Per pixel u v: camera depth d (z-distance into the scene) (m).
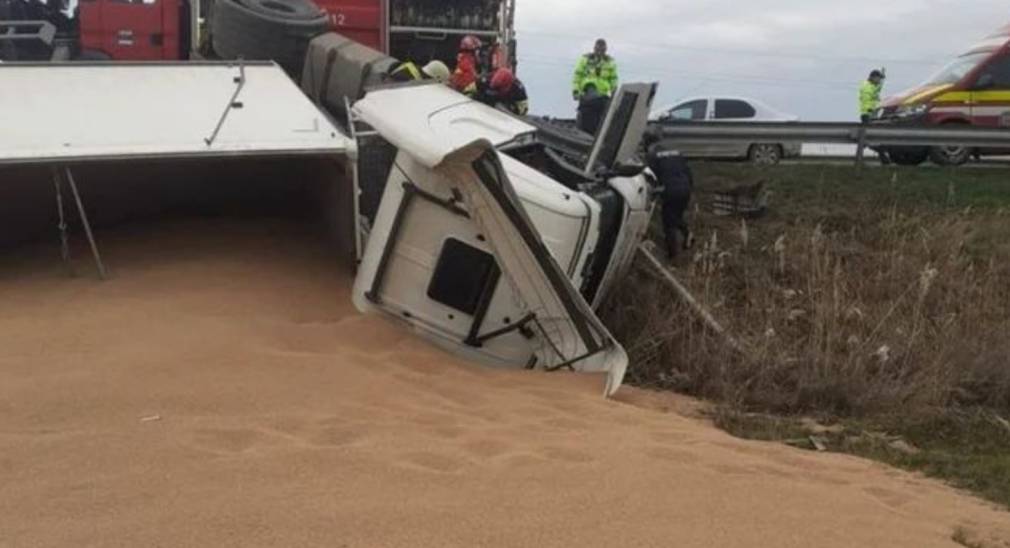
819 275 11.85
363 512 4.23
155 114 8.37
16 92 8.41
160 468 4.73
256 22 12.00
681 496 4.76
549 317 7.69
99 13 13.68
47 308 7.48
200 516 4.12
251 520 4.09
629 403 7.94
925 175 15.02
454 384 6.88
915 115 18.11
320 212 9.51
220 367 6.40
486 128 8.79
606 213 8.86
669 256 12.42
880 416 8.87
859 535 4.45
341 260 8.84
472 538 4.02
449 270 7.78
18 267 8.59
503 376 7.34
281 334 7.21
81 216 8.27
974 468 7.20
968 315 11.16
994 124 17.78
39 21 13.53
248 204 10.08
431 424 5.81
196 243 9.14
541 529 4.17
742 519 4.49
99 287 7.96
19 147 7.80
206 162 9.34
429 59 15.45
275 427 5.47
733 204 13.49
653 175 11.80
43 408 5.57
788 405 9.01
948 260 12.10
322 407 5.93
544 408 6.51
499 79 13.45
